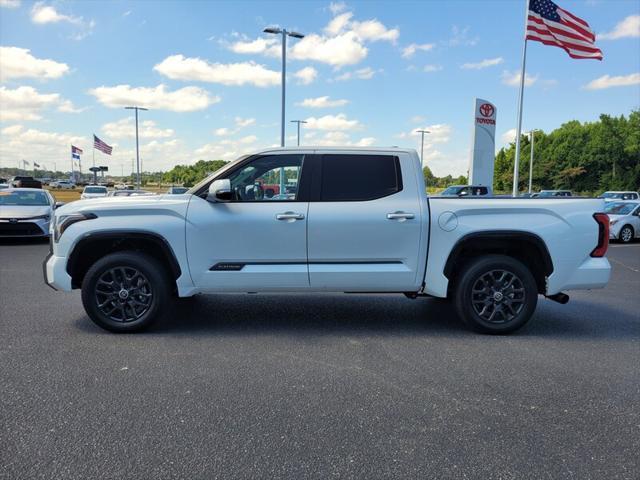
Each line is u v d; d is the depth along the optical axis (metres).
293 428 3.14
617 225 16.39
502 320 5.21
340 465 2.74
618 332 5.38
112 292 5.08
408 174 5.21
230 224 5.02
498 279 5.20
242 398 3.58
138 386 3.77
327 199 5.11
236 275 5.08
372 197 5.14
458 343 4.93
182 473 2.64
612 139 73.50
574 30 18.19
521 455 2.86
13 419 3.21
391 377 4.02
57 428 3.10
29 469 2.66
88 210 5.05
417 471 2.69
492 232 5.08
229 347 4.73
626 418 3.34
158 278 5.05
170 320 5.70
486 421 3.27
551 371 4.18
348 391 3.73
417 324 5.63
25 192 14.39
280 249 5.05
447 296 5.50
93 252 5.36
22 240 14.42
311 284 5.13
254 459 2.79
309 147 5.23
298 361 4.37
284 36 27.64
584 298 7.30
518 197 5.43
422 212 5.09
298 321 5.71
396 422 3.24
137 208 5.05
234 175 5.17
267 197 5.15
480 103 22.41
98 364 4.21
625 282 8.77
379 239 5.07
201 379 3.92
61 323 5.47
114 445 2.91
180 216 5.03
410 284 5.17
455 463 2.77
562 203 5.20
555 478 2.64
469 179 23.05
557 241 5.11
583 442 3.01
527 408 3.47
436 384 3.88
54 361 4.28
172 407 3.42
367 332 5.29
